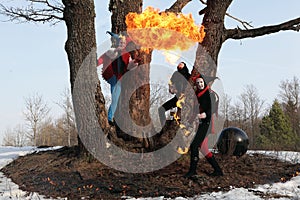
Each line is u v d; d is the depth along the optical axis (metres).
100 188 6.63
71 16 7.96
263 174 7.61
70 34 8.05
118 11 8.88
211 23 8.61
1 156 11.21
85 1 7.90
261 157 9.45
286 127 33.62
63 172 7.50
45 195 6.52
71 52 8.05
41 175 7.57
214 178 7.04
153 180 6.93
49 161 8.37
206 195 6.24
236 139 8.91
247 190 6.53
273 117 33.97
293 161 8.93
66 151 8.98
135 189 6.54
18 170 8.47
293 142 32.31
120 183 6.79
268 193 6.39
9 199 6.34
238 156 8.98
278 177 7.49
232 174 7.41
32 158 9.16
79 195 6.38
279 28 9.23
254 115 41.59
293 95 47.19
